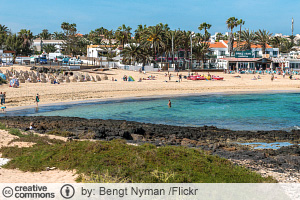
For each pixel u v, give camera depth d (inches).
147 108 1560.0
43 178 442.9
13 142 671.8
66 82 2608.3
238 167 530.6
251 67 4163.4
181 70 3796.8
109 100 1871.3
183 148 605.9
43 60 3695.9
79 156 520.1
